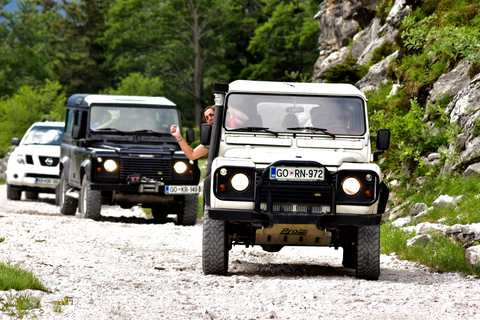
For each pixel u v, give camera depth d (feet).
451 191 125.80
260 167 79.15
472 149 130.52
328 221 77.36
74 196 161.38
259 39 609.01
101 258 95.96
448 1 179.32
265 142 83.92
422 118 153.79
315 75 314.35
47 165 208.23
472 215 109.70
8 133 431.84
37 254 94.79
